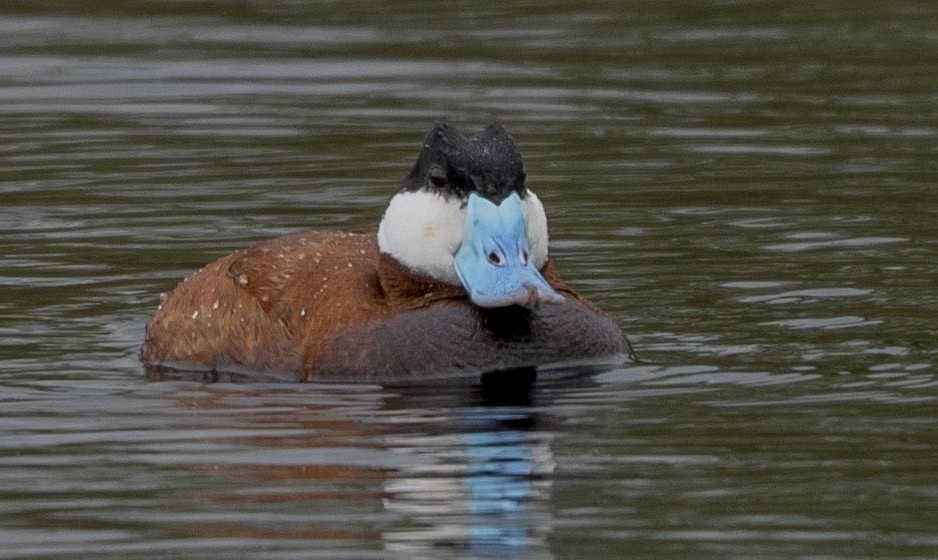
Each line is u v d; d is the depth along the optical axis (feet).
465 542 28.60
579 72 70.28
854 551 28.07
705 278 45.80
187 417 35.76
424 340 37.81
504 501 30.48
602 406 35.91
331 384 37.78
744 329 41.52
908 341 40.27
